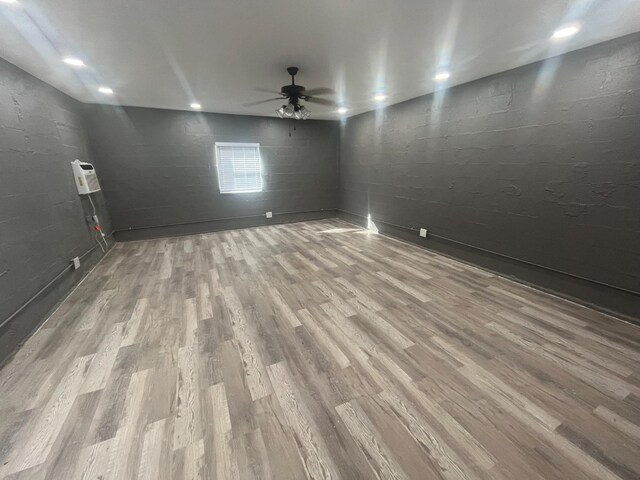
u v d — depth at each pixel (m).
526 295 2.75
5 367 1.85
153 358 1.92
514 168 2.94
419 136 4.11
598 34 2.09
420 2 1.69
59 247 2.84
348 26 1.98
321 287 2.98
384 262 3.71
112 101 4.04
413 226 4.45
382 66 2.75
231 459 1.26
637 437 1.33
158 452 1.29
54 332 2.23
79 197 3.45
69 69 2.65
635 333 2.12
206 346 2.04
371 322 2.33
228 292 2.89
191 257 3.98
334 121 6.11
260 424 1.43
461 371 1.77
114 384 1.70
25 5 1.61
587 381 1.67
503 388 1.63
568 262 2.61
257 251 4.23
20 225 2.27
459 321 2.32
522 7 1.74
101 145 4.34
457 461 1.24
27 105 2.59
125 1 1.62
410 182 4.39
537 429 1.38
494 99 3.04
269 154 5.69
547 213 2.71
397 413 1.48
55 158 3.01
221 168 5.33
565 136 2.50
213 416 1.47
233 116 5.22
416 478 1.17
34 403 1.56
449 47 2.33
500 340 2.07
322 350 1.99
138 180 4.70
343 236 5.06
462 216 3.61
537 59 2.60
